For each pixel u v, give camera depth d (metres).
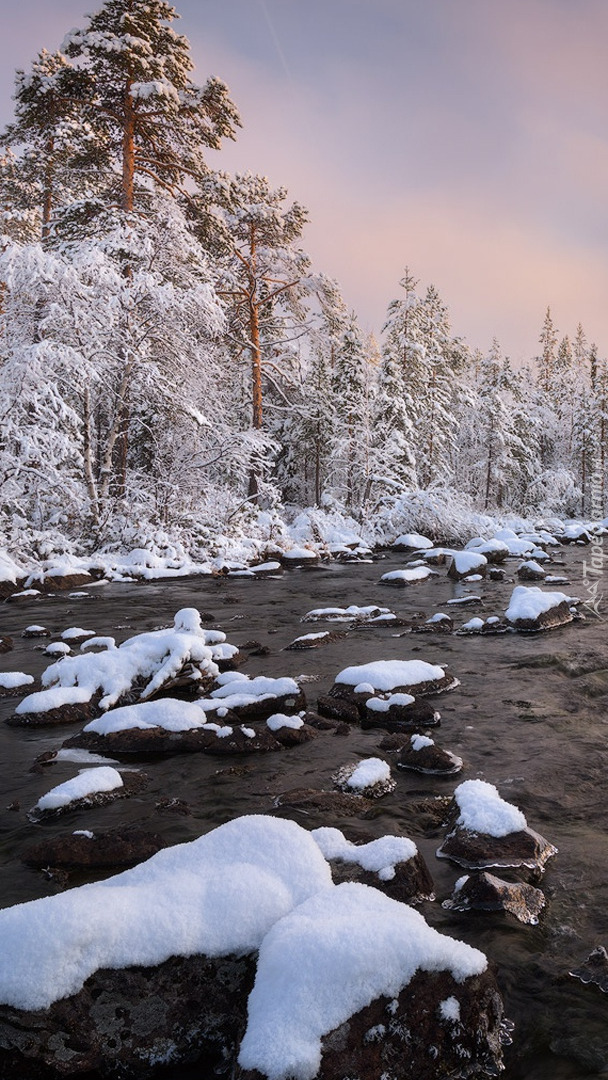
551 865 3.74
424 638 10.02
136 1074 2.36
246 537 23.05
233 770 5.16
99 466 23.75
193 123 25.92
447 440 43.53
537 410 55.75
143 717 5.99
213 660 8.14
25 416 18.61
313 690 7.27
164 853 3.22
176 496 22.48
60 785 4.75
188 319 21.98
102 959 2.44
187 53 25.09
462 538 28.97
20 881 3.62
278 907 2.79
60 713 6.43
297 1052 2.09
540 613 10.56
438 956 2.44
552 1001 2.71
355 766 5.13
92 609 13.05
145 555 18.64
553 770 5.10
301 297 32.81
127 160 24.08
